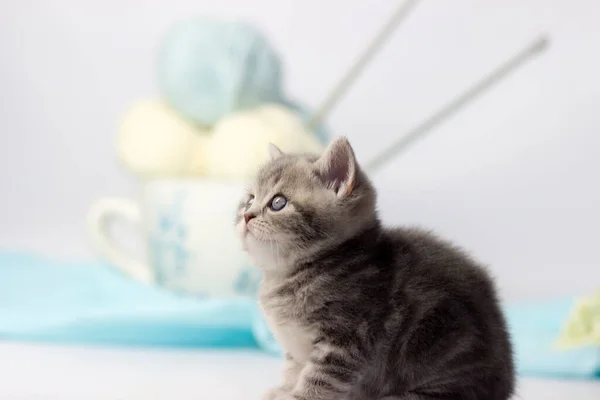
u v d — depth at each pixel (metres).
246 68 1.04
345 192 0.75
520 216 1.22
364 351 0.73
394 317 0.73
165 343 0.96
